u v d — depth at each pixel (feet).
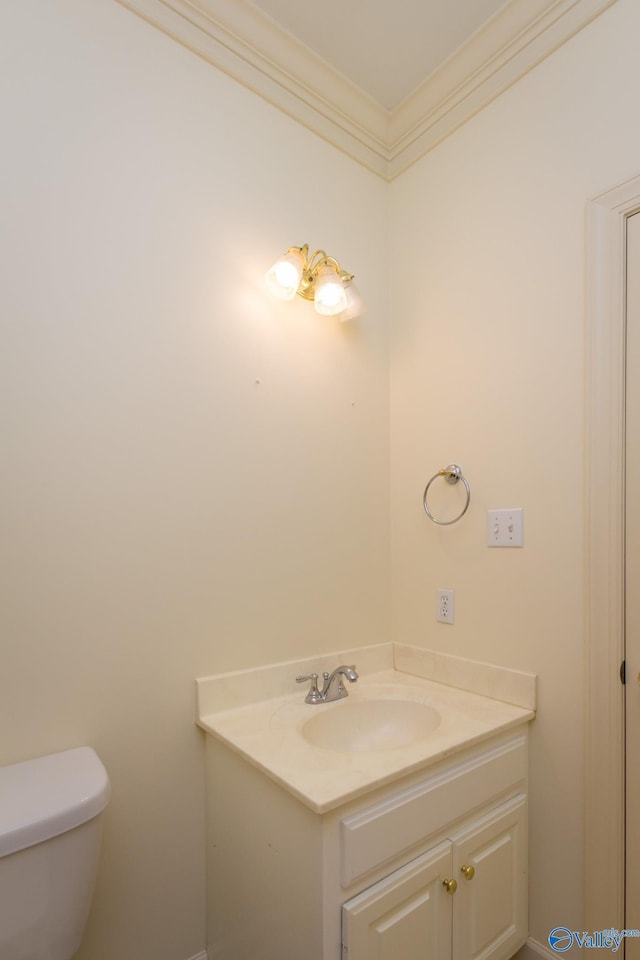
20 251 3.59
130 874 3.86
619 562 3.95
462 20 4.70
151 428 4.12
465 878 3.66
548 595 4.38
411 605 5.61
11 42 3.63
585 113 4.29
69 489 3.72
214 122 4.63
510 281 4.82
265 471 4.81
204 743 4.27
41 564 3.58
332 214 5.52
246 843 3.67
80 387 3.80
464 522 5.10
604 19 4.18
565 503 4.30
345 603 5.38
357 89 5.46
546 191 4.55
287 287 4.75
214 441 4.48
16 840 2.76
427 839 3.49
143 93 4.22
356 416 5.63
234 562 4.54
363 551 5.59
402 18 4.67
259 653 4.66
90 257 3.89
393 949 3.18
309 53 5.03
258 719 4.20
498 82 4.97
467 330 5.19
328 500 5.30
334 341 5.47
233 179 4.73
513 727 4.22
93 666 3.76
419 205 5.76
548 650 4.35
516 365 4.73
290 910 3.17
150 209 4.21
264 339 4.87
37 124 3.70
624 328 4.00
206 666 4.32
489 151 5.06
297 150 5.25
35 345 3.62
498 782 4.06
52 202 3.74
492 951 3.88
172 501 4.20
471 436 5.09
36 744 3.50
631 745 3.84
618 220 4.05
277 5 4.56
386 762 3.40
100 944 3.71
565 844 4.16
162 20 4.34
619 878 3.84
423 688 5.04
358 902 3.04
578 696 4.14
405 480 5.76
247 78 4.86
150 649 4.03
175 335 4.29
